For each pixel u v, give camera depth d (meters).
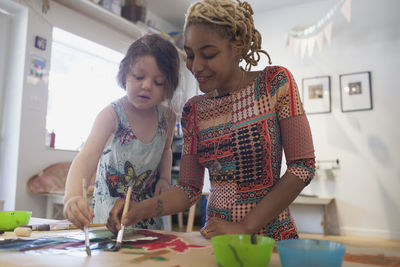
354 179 3.87
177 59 1.06
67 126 3.29
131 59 0.99
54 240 0.71
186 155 0.94
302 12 4.27
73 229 0.89
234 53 0.81
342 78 4.02
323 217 3.97
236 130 0.84
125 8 3.56
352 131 3.93
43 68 2.72
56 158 2.83
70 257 0.56
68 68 3.32
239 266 0.48
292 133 0.79
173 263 0.53
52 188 2.59
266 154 0.82
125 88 1.06
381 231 3.70
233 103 0.87
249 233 0.71
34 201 2.60
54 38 3.10
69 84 3.32
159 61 0.98
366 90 3.90
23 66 2.58
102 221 1.06
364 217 3.79
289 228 0.81
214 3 0.77
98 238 0.74
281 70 0.83
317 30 4.14
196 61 0.79
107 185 1.07
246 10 0.84
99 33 3.26
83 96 3.47
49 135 2.92
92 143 0.97
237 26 0.78
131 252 0.61
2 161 2.59
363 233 3.78
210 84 0.81
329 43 4.10
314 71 4.16
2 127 2.61
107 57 3.65
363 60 3.95
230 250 0.48
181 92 1.14
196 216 4.32
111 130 1.04
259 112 0.83
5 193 2.54
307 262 0.44
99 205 1.08
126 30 3.49
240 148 0.83
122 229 0.71
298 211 4.11
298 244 0.51
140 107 1.02
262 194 0.82
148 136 1.09
